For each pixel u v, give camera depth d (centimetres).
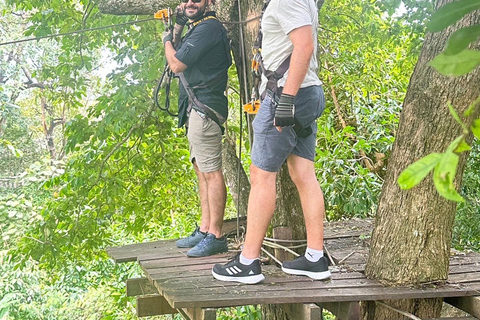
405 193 276
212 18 322
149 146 668
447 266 280
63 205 636
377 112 621
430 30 50
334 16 690
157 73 545
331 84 702
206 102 323
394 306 296
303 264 281
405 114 277
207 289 265
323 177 560
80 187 632
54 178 643
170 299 252
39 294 957
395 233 277
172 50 323
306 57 240
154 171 688
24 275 879
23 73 1747
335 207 705
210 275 291
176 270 305
